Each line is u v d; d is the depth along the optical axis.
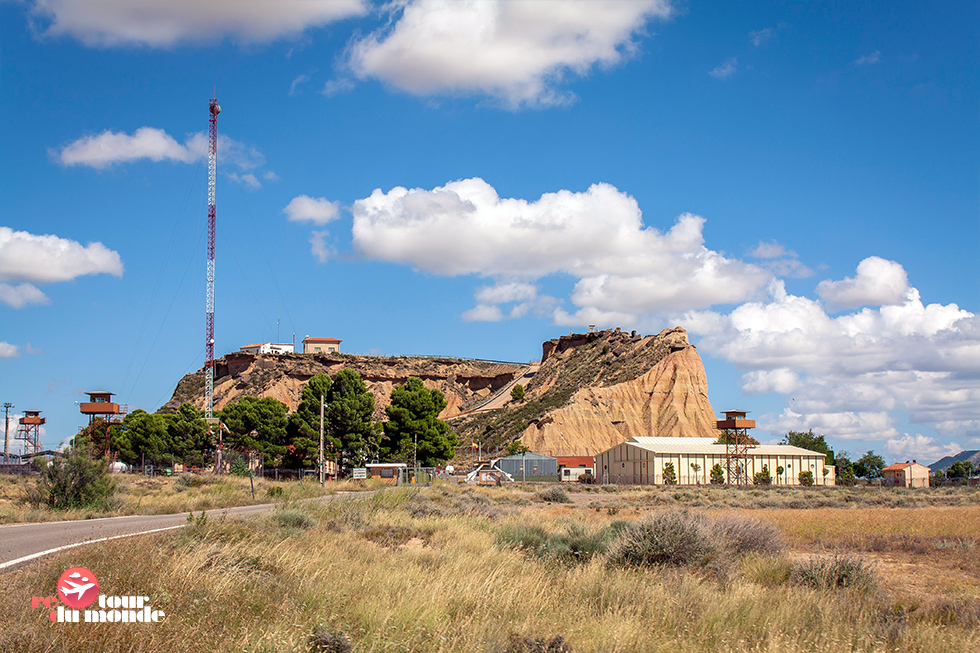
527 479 123.88
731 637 10.19
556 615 11.15
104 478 31.30
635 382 170.75
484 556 15.38
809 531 28.52
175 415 113.75
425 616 9.88
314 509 25.84
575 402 167.50
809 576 15.03
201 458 105.88
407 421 104.75
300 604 10.38
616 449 121.12
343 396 101.50
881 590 14.45
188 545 13.80
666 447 113.38
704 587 12.89
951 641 10.50
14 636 7.84
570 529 20.02
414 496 34.75
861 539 25.53
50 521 24.94
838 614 11.65
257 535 16.30
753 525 18.84
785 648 9.72
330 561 13.87
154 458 100.75
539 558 16.67
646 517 17.64
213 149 138.50
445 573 12.86
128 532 19.12
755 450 114.94
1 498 35.94
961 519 35.78
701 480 109.69
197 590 10.26
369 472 80.44
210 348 142.00
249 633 8.52
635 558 16.05
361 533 21.22
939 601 13.76
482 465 125.31
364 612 10.04
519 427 173.00
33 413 133.88
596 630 10.09
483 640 9.38
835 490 86.88
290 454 98.62
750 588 12.71
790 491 81.38
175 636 8.29
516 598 11.80
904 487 102.19
